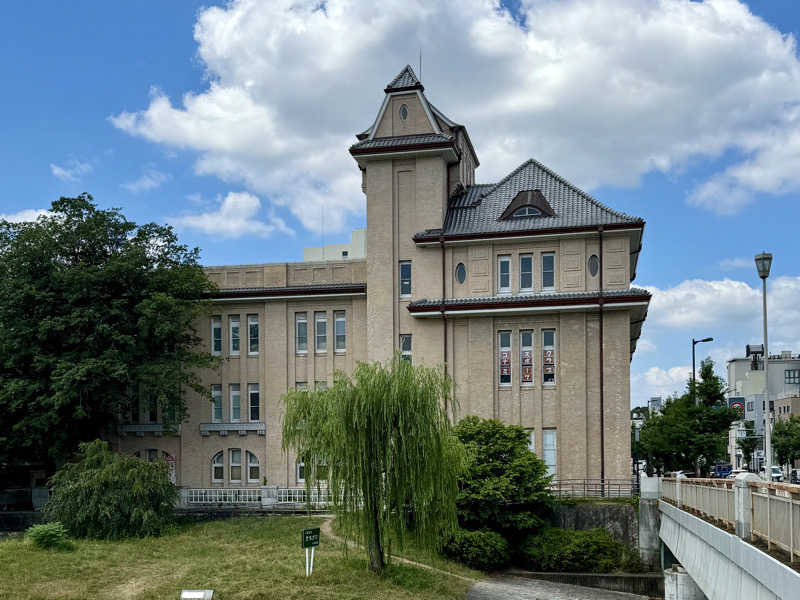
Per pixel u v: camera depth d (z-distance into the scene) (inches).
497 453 1209.4
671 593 881.5
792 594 408.5
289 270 1678.2
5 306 1402.6
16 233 1456.7
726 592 597.3
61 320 1363.2
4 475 1700.3
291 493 1488.7
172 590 872.3
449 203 1628.9
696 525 746.2
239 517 1389.0
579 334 1439.5
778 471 2340.1
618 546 1200.8
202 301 1590.8
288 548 1114.1
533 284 1486.2
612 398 1409.9
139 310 1392.7
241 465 1648.6
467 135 1795.0
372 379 966.4
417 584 955.3
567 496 1323.8
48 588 864.9
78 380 1350.9
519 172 1647.4
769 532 491.2
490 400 1460.4
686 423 1636.3
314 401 994.1
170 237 1563.7
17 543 1105.4
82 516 1197.7
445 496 977.5
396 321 1551.4
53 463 1581.0
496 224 1523.1
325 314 1648.6
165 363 1451.8
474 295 1504.7
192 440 1667.1
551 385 1453.0
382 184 1584.6
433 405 970.7
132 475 1245.7
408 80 1627.7
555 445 1437.0
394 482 954.7
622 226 1432.1
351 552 1094.4
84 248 1485.0
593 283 1455.5
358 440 958.4
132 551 1100.5
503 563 1165.1
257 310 1681.8
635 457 2431.1
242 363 1676.9
